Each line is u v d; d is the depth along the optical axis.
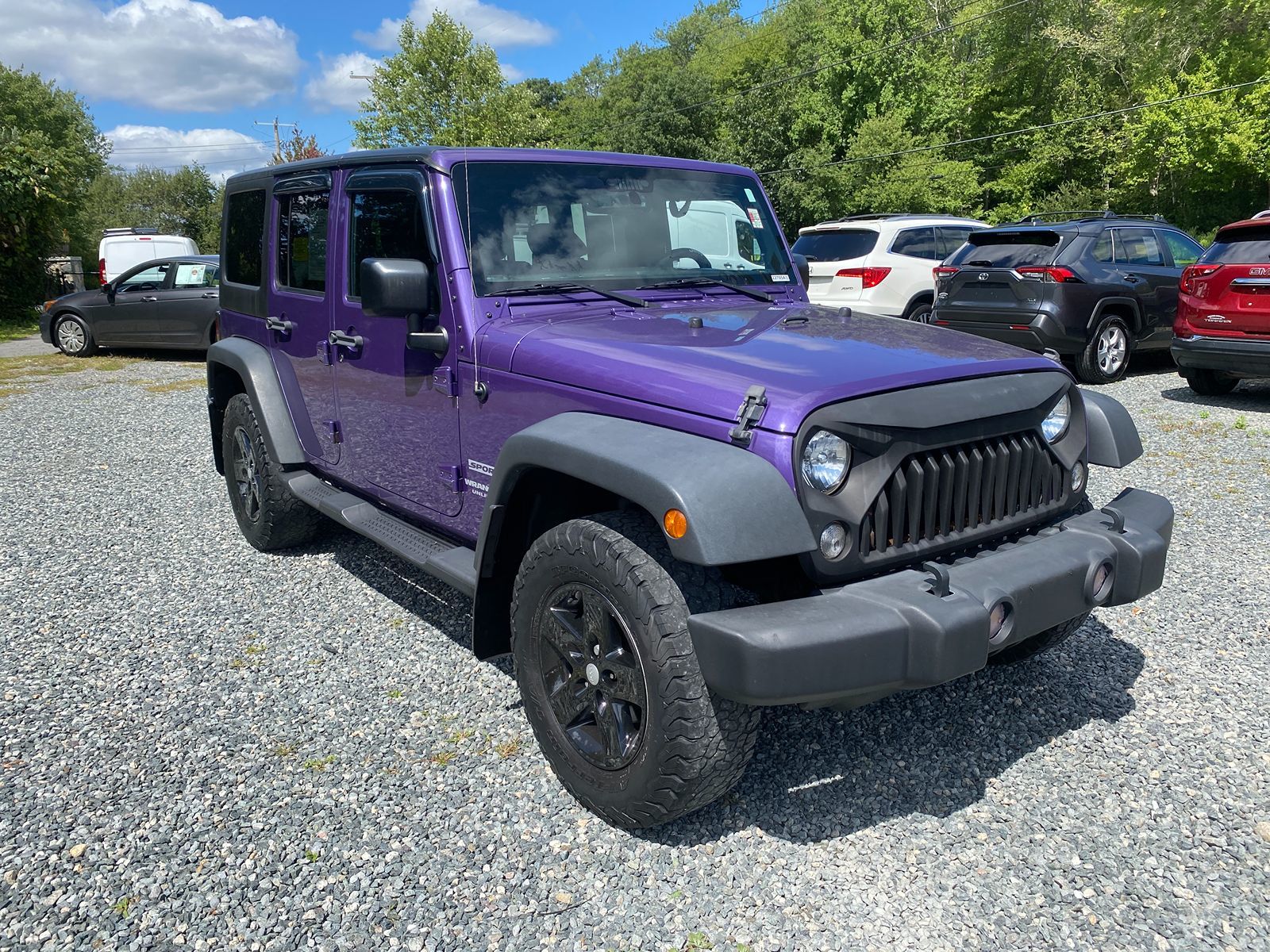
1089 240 9.45
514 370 2.93
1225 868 2.40
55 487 6.45
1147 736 3.04
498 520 2.79
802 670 2.08
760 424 2.25
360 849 2.50
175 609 4.21
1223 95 29.47
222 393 5.19
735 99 41.09
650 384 2.49
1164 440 7.09
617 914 2.26
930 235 11.45
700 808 2.63
